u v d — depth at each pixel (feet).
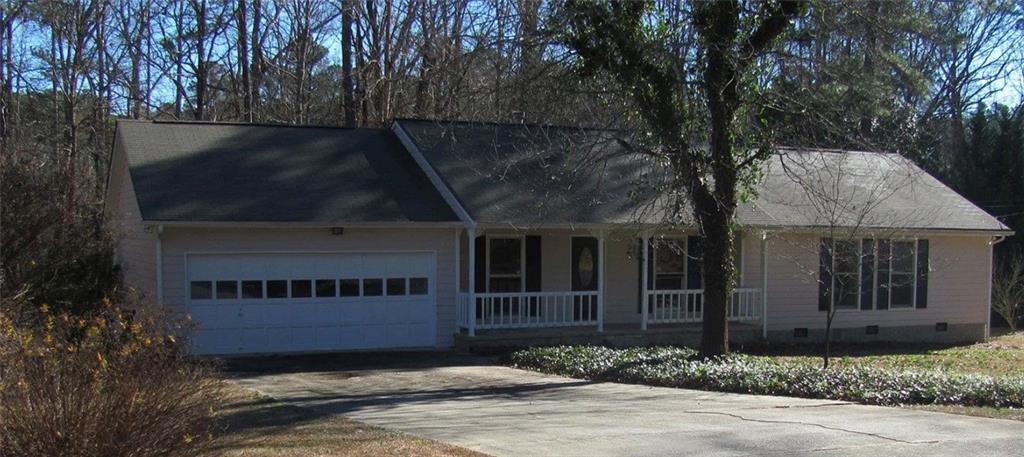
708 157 48.60
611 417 34.04
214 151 63.87
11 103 107.96
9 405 19.10
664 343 65.82
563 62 47.39
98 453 19.20
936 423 32.63
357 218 58.29
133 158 60.75
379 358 56.44
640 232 63.41
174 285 55.31
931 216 74.08
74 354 20.83
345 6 103.65
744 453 26.76
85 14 108.68
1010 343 76.28
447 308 62.23
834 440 29.04
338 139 70.08
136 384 20.06
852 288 72.18
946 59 97.14
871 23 45.83
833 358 61.82
